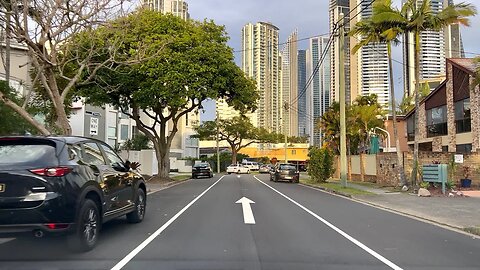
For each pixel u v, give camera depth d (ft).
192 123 241.14
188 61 87.66
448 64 107.86
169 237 32.07
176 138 237.86
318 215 45.50
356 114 122.21
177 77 85.97
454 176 79.66
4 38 55.77
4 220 23.88
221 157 248.93
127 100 104.73
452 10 69.10
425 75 104.94
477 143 93.91
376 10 71.00
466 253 27.96
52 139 26.48
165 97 87.30
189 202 57.31
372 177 101.96
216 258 25.63
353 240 31.81
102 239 31.12
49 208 24.12
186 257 25.84
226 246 29.04
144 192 39.73
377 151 116.16
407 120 140.05
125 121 167.73
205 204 54.75
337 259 25.81
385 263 25.05
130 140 162.71
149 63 84.74
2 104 51.62
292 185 100.27
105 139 146.82
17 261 24.68
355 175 113.80
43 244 29.04
